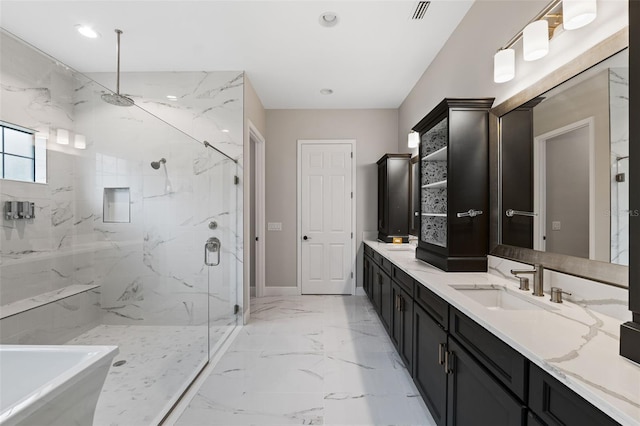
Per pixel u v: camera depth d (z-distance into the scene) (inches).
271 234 175.0
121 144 101.0
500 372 40.4
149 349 89.9
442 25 96.6
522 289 60.6
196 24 96.2
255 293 171.8
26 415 31.8
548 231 58.2
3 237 74.9
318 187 175.3
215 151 118.7
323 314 142.3
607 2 45.6
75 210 92.5
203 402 75.8
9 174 77.9
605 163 45.8
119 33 100.7
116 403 71.8
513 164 69.7
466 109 79.6
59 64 90.7
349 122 174.7
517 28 67.5
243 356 100.6
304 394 79.2
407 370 88.4
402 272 91.1
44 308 83.6
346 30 99.2
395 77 133.6
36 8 88.0
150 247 103.2
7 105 78.3
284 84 141.5
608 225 45.1
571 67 51.7
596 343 35.2
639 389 25.4
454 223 79.9
